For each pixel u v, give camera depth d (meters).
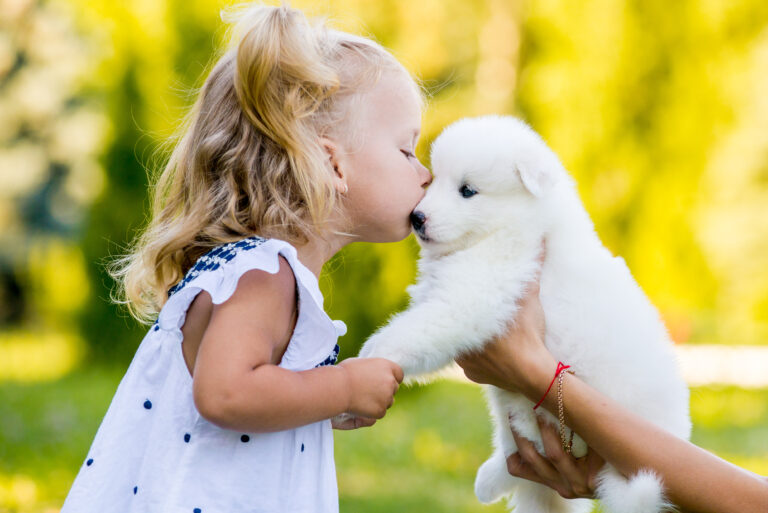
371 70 2.30
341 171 2.22
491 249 2.75
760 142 13.25
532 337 2.53
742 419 8.98
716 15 10.06
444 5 11.24
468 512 5.81
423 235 2.83
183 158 2.32
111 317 10.30
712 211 13.37
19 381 9.94
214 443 2.00
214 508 1.96
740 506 2.13
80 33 15.59
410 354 2.58
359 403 2.04
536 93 9.25
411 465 7.08
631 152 9.63
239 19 2.31
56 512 5.60
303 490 2.08
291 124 2.12
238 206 2.17
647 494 2.15
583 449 2.60
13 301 16.05
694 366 12.09
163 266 2.24
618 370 2.60
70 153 16.19
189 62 8.80
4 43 15.57
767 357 12.96
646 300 2.81
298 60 2.14
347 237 2.29
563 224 2.84
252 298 1.95
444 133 3.02
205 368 1.87
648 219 9.83
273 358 2.04
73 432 7.63
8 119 15.98
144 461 2.03
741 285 14.84
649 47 9.65
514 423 2.72
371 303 8.08
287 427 1.92
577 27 9.38
